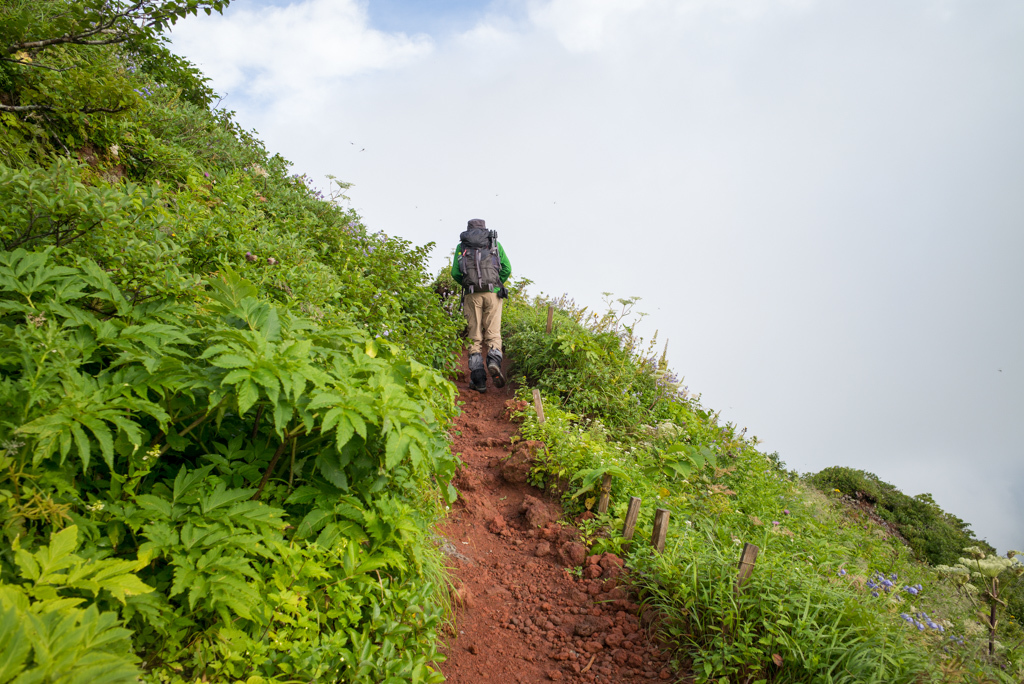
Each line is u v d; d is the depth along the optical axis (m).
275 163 9.91
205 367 2.63
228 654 2.07
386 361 3.22
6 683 1.25
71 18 3.91
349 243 8.49
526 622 3.62
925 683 2.83
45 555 1.69
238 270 4.59
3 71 4.62
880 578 4.48
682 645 3.30
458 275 8.32
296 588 2.36
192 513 2.27
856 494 14.55
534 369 8.58
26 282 2.65
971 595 5.27
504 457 5.85
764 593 3.34
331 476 2.62
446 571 3.79
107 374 2.49
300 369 2.47
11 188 3.25
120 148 5.91
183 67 8.86
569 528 4.70
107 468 2.36
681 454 5.84
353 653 2.41
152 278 3.17
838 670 2.92
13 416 2.08
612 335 9.07
